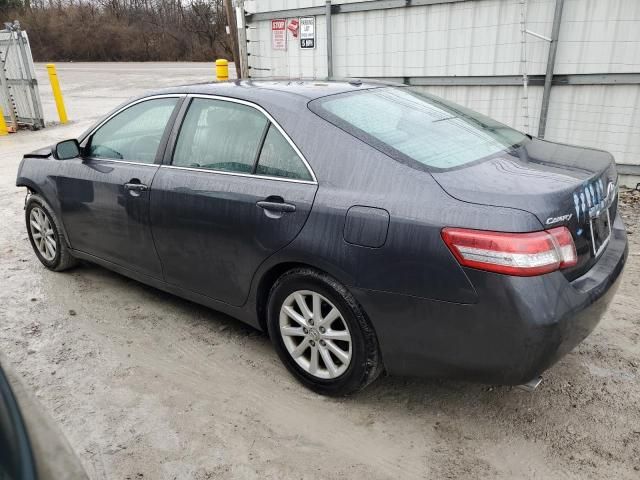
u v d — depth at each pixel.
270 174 2.98
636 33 5.91
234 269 3.19
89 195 4.04
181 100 3.57
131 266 3.95
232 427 2.81
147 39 41.12
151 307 4.11
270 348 3.52
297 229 2.79
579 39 6.21
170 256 3.56
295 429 2.78
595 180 2.63
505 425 2.77
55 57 41.75
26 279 4.67
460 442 2.66
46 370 3.34
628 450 2.57
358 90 3.29
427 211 2.41
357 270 2.59
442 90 7.33
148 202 3.57
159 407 2.98
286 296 2.97
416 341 2.54
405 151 2.68
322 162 2.78
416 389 3.07
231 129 3.23
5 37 12.34
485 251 2.26
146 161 3.69
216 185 3.18
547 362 2.35
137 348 3.56
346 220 2.61
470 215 2.32
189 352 3.50
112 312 4.05
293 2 8.25
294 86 3.29
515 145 3.11
